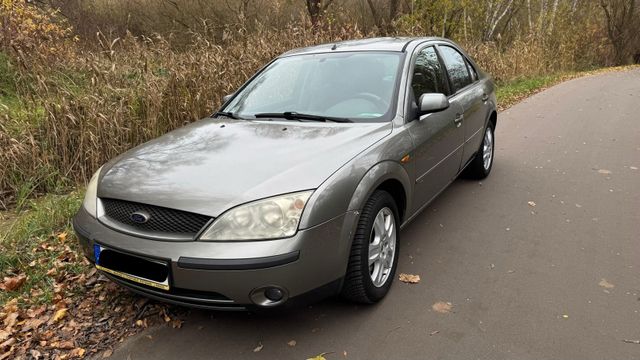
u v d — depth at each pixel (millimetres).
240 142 3137
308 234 2496
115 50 7605
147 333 2947
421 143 3527
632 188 5172
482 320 2934
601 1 29469
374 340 2781
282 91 3979
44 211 4684
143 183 2764
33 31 9359
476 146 5129
